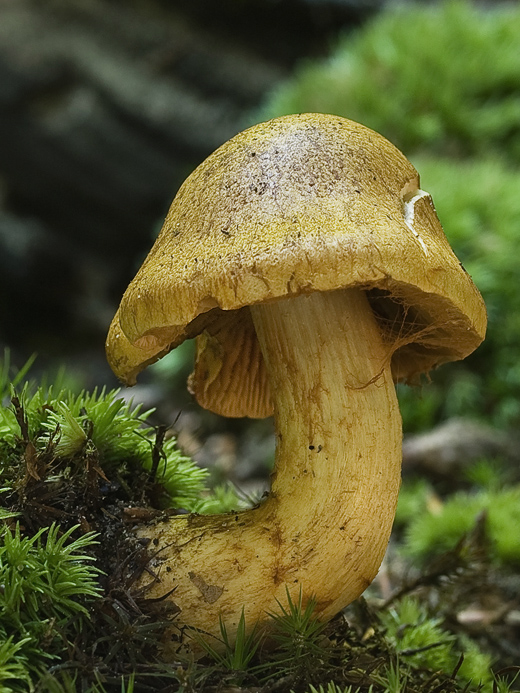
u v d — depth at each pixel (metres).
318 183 0.18
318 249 0.17
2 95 0.73
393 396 0.20
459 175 0.59
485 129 0.66
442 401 0.50
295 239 0.17
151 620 0.18
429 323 0.21
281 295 0.17
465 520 0.36
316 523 0.19
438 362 0.23
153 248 0.19
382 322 0.22
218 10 0.81
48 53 0.74
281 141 0.19
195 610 0.18
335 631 0.20
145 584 0.19
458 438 0.45
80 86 0.76
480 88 0.68
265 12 0.81
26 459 0.19
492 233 0.54
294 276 0.17
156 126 0.76
